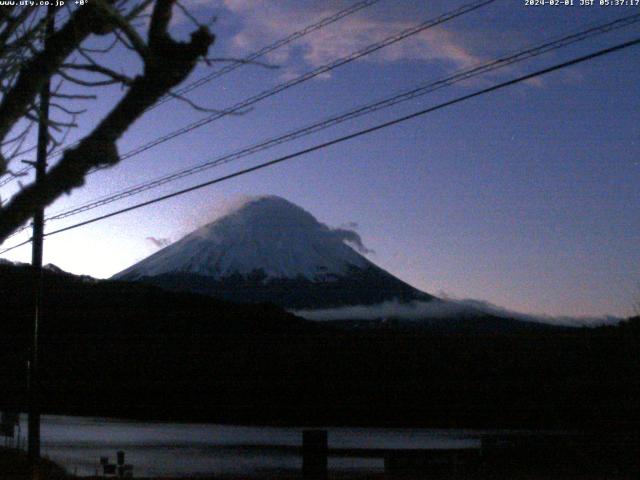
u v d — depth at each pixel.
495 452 22.75
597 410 35.38
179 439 36.56
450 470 21.52
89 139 2.58
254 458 28.84
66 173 2.58
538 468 21.59
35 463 20.78
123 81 2.87
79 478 21.75
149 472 23.92
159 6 2.57
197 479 21.23
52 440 36.16
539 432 32.84
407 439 34.94
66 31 2.76
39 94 2.92
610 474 20.36
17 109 2.78
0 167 2.87
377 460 26.89
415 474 21.50
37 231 19.27
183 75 2.58
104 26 2.74
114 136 2.60
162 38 2.57
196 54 2.57
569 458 22.45
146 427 43.62
